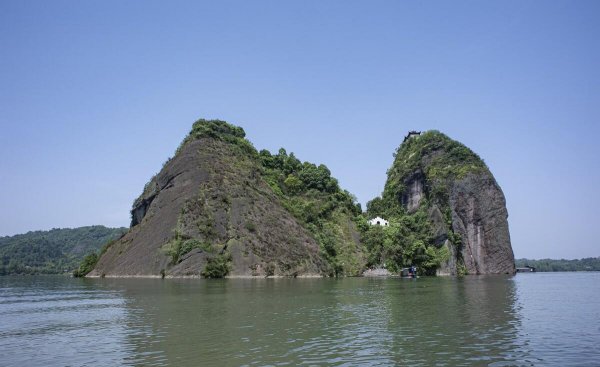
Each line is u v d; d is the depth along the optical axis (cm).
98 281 9044
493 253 15238
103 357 2330
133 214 12531
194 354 2358
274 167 14700
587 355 2341
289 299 4944
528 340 2694
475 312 3916
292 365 2141
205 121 13388
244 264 9475
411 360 2230
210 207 10344
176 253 9481
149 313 3856
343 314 3762
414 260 13112
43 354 2420
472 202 15388
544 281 10094
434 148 16988
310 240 11250
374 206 17550
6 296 5738
